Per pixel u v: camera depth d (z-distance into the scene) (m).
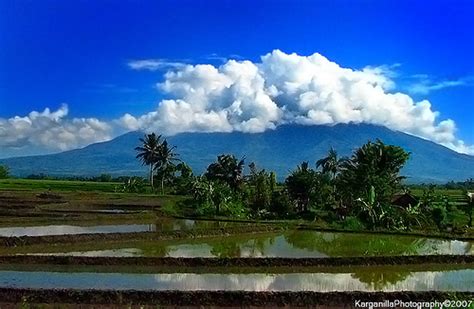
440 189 163.38
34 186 113.56
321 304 25.92
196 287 28.75
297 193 80.75
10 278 29.66
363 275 33.47
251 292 26.16
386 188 69.44
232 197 75.81
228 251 40.78
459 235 54.34
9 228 51.72
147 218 64.06
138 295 25.67
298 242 47.56
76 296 25.39
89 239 43.53
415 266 36.53
